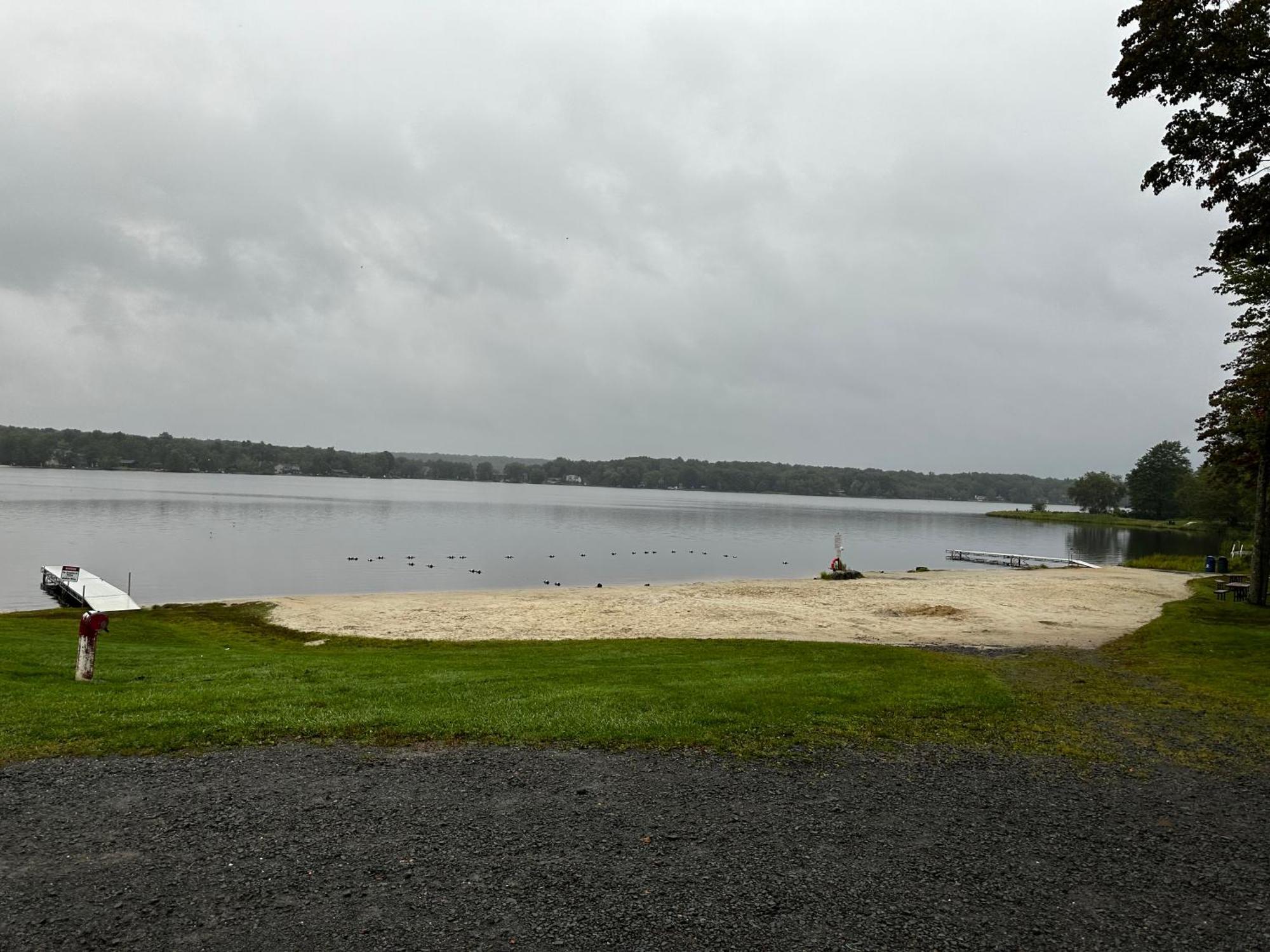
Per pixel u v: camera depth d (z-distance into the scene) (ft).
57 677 33.96
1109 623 75.66
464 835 16.93
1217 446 86.94
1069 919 13.98
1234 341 77.82
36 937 12.34
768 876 15.30
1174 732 28.53
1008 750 25.30
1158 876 15.96
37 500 308.19
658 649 52.21
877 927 13.42
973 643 60.13
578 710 28.73
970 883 15.29
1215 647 53.78
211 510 293.84
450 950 12.25
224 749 23.08
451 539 222.07
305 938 12.50
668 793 20.08
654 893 14.42
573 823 17.79
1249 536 255.29
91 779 20.12
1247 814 19.89
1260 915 14.38
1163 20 40.83
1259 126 40.63
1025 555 222.69
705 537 270.46
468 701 30.04
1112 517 486.79
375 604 92.17
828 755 23.98
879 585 119.14
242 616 81.76
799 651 50.16
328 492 542.57
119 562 140.77
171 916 13.12
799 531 319.88
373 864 15.35
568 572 155.43
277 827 17.15
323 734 24.89
